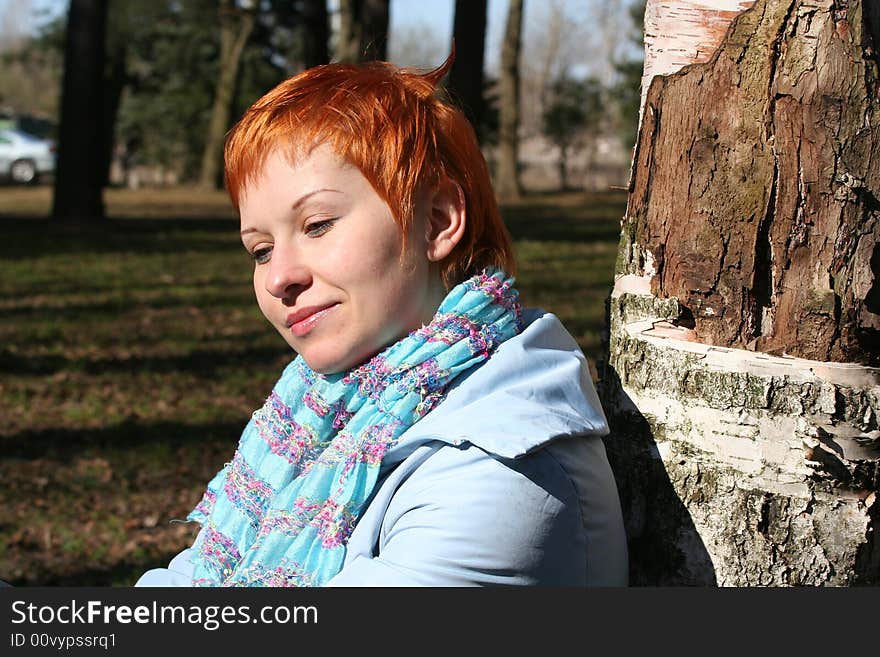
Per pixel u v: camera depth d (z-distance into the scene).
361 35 17.28
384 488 1.72
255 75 41.06
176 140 42.91
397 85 1.79
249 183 1.77
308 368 1.98
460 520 1.62
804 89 1.83
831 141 1.83
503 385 1.73
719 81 1.90
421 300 1.79
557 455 1.68
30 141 33.66
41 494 5.70
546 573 1.65
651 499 1.99
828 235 1.85
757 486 1.88
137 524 5.37
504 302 1.82
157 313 10.77
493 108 35.25
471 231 1.83
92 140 18.73
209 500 2.10
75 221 18.55
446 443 1.69
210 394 7.74
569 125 44.00
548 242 17.45
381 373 1.76
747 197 1.89
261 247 1.82
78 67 18.33
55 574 4.75
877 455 1.85
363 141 1.71
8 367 8.36
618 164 58.19
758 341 1.92
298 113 1.73
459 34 16.61
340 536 1.75
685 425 1.95
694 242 1.94
